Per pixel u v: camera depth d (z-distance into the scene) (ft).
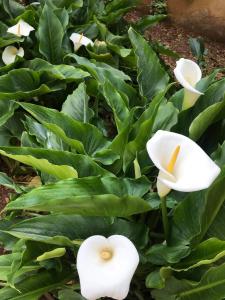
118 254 1.86
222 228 2.28
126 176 2.52
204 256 2.11
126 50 4.02
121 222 2.30
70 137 2.69
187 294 2.16
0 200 3.40
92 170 2.35
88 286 1.78
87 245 1.89
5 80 3.53
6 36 4.01
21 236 2.21
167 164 1.89
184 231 2.23
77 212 2.03
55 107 3.91
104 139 2.72
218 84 2.68
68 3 4.49
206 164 1.78
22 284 2.30
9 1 4.37
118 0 4.84
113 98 2.76
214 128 2.68
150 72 3.30
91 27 4.36
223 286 2.01
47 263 2.31
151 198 2.28
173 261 2.11
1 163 3.69
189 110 2.68
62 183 2.01
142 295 2.48
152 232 2.42
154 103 2.54
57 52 3.90
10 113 3.39
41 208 1.92
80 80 3.57
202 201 2.18
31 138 2.95
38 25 3.97
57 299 2.61
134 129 2.61
